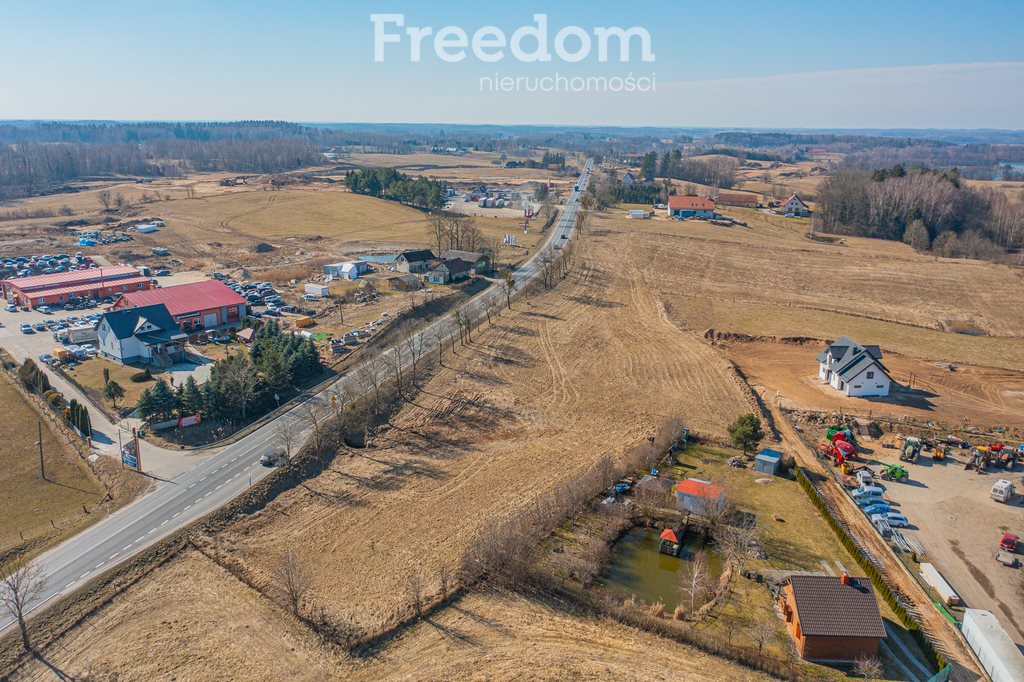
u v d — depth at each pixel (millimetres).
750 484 71188
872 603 48688
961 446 79062
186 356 107000
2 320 126562
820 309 129625
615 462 74375
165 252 179250
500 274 153625
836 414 85375
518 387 94500
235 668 46469
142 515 64438
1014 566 57812
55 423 83250
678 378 97188
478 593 54156
